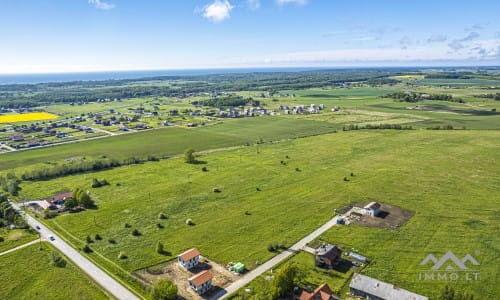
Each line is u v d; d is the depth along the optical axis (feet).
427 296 197.88
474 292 200.54
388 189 359.87
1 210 317.01
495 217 291.79
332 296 199.93
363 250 247.70
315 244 258.16
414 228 276.62
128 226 296.30
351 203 328.29
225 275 224.94
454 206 315.37
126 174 440.04
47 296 208.44
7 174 429.79
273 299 197.67
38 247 264.31
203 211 322.75
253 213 314.76
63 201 350.23
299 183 387.14
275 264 234.58
